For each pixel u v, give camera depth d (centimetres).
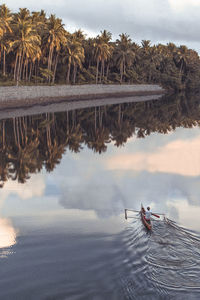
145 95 12506
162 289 905
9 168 2361
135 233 1297
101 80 10569
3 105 5806
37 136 3631
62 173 2308
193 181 2189
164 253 1113
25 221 1457
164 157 2942
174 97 12150
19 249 1180
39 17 8062
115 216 1519
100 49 9656
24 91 6506
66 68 9294
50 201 1738
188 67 15600
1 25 5912
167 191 1958
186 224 1420
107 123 5019
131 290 906
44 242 1235
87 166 2536
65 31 7856
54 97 7831
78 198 1792
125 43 10794
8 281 970
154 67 13025
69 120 5044
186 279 949
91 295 891
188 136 4131
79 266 1044
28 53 6744
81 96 9088
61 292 908
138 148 3341
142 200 1786
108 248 1167
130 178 2241
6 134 3616
